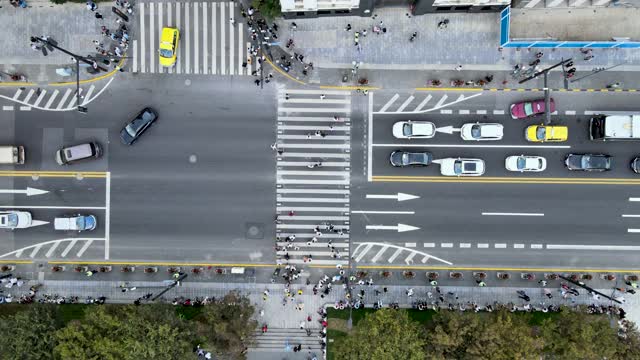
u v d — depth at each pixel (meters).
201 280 53.19
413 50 52.25
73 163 52.81
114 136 53.03
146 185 53.16
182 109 52.94
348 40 52.28
